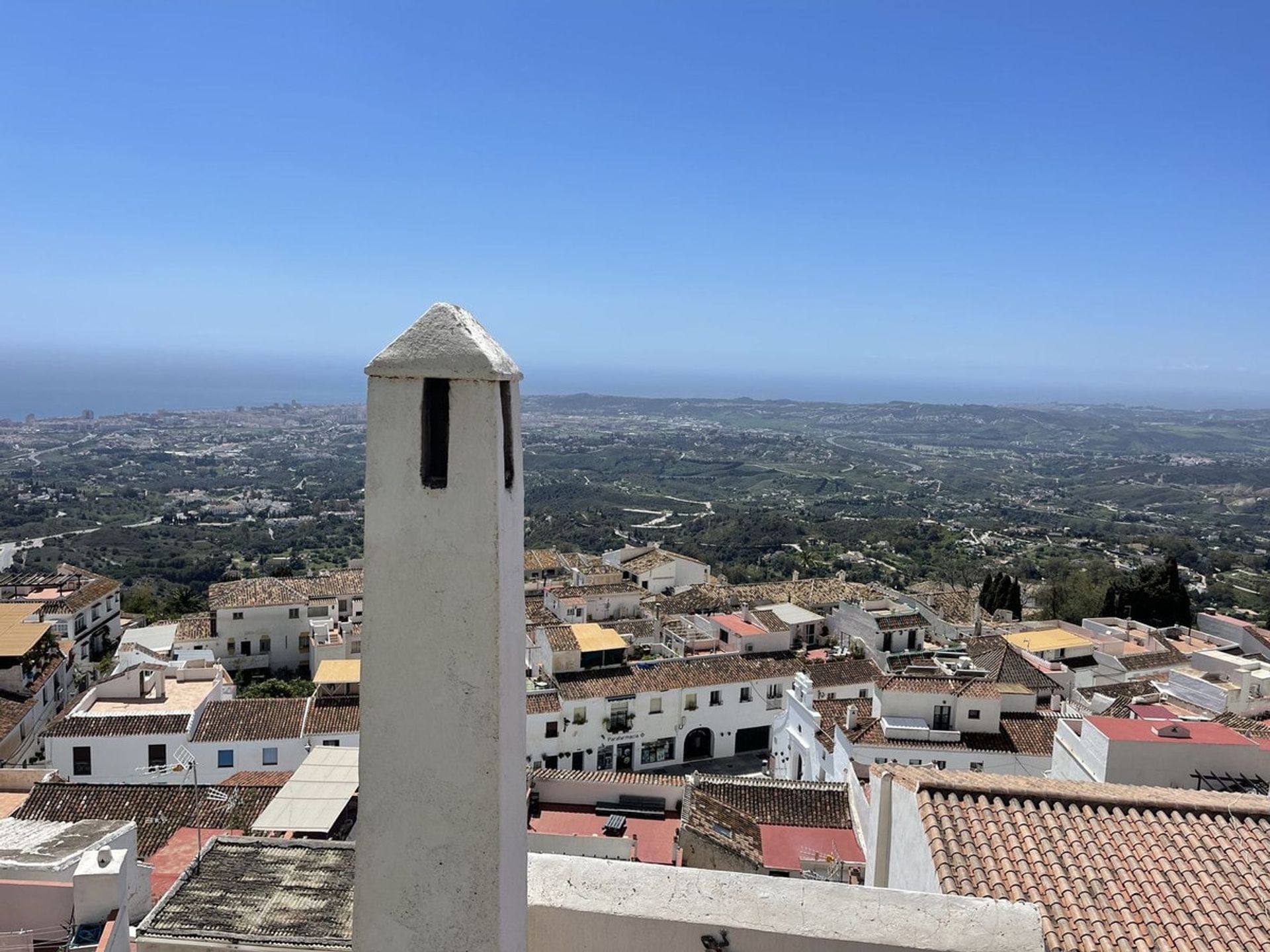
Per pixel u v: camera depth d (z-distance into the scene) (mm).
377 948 6188
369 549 5938
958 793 11164
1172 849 10281
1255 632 60188
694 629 60656
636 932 8000
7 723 40250
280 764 40406
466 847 5996
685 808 27422
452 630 5883
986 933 7898
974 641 57750
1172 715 33312
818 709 43062
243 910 15188
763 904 8109
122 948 14125
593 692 48438
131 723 39438
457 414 5770
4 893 14094
